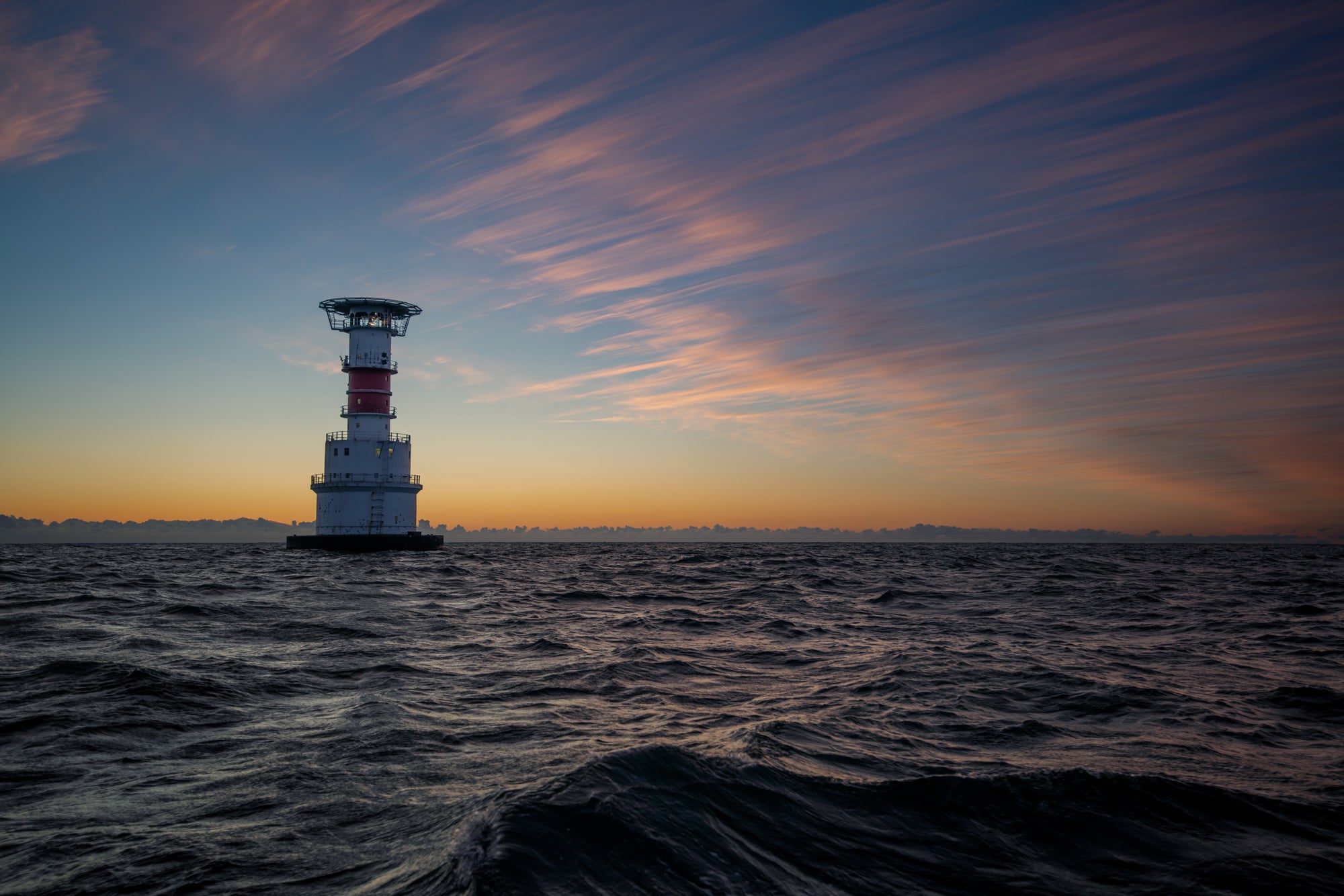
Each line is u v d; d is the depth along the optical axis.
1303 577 52.78
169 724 10.68
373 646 18.64
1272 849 6.51
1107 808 7.18
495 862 5.31
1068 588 40.47
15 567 54.88
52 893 5.61
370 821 7.06
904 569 63.94
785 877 5.69
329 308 79.81
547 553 126.56
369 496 80.25
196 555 101.81
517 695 13.11
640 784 7.06
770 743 9.05
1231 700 12.70
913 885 5.73
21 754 9.23
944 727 10.80
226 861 6.14
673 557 98.06
